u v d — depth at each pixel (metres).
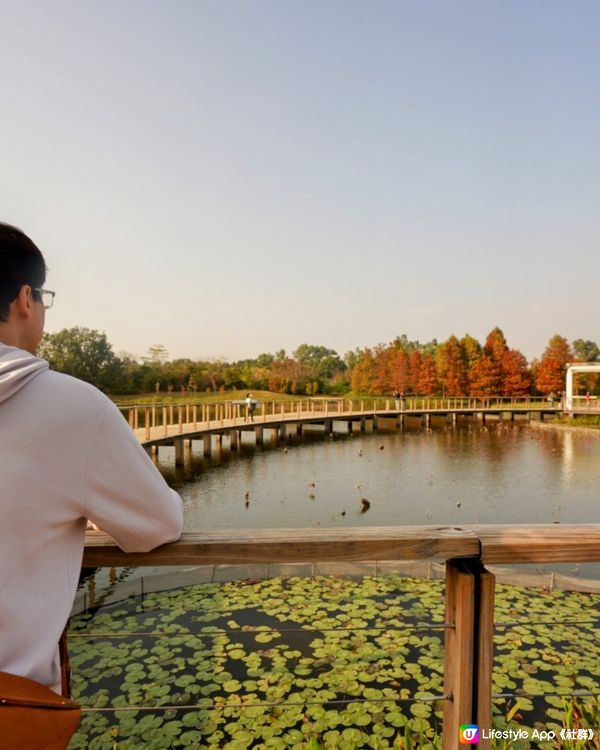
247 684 3.64
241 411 31.34
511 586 5.50
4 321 0.83
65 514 0.75
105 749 3.00
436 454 17.80
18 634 0.71
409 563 5.97
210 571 5.81
